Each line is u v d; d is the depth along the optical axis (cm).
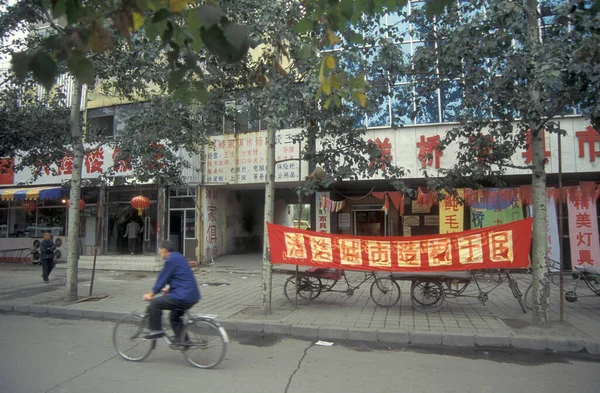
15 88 1018
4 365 534
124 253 1639
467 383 489
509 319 765
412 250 803
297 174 1428
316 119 815
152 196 1608
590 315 799
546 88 588
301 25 347
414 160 1299
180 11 231
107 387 458
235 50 219
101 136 1058
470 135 830
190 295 528
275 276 1338
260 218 2045
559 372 533
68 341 660
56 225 1770
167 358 570
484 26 658
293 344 663
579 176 1279
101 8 246
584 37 630
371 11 311
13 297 1020
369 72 774
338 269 899
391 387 473
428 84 768
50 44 214
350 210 1576
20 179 1739
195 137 955
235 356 592
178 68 271
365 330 694
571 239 1206
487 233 766
